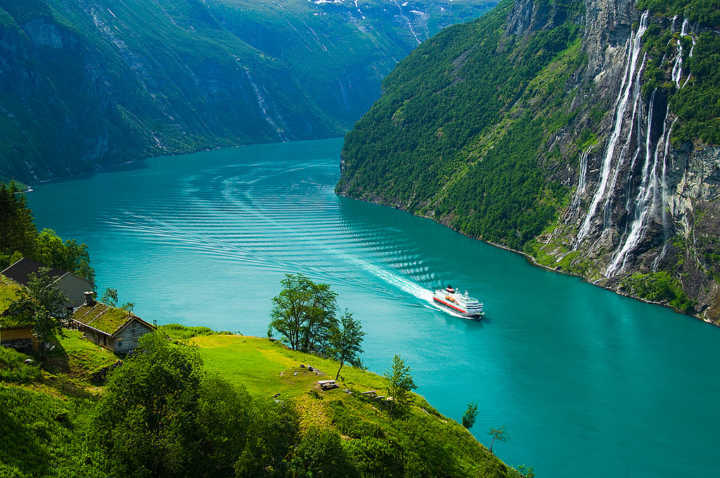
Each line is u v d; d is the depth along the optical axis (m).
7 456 53.12
